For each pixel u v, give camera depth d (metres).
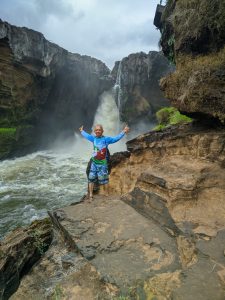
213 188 5.18
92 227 4.92
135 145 7.14
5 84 21.83
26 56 23.28
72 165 21.20
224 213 4.80
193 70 6.64
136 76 32.28
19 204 12.95
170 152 6.61
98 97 35.66
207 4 6.98
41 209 12.41
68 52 31.91
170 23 9.70
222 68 6.05
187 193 5.03
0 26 20.48
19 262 4.89
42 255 4.88
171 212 4.88
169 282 3.66
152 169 5.87
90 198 6.14
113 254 4.31
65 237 4.99
